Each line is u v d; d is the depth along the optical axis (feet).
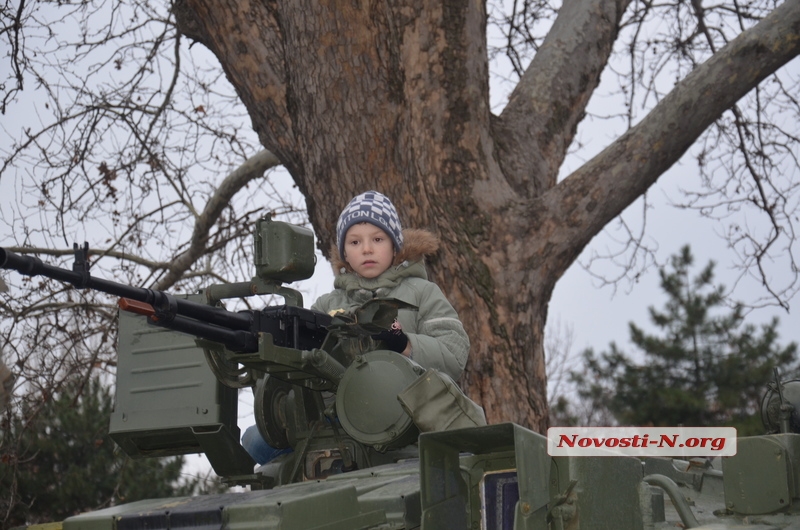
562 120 33.68
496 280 28.76
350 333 14.92
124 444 17.54
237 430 17.04
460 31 28.91
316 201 29.78
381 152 29.12
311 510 10.87
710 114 30.71
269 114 30.35
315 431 15.94
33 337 36.50
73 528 11.67
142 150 37.83
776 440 13.93
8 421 35.50
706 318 74.90
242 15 29.81
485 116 29.66
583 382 76.54
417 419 13.62
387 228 17.61
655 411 72.38
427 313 17.19
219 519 11.02
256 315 14.56
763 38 30.66
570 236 29.58
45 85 35.42
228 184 39.50
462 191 29.01
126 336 17.61
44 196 36.63
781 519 13.35
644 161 30.30
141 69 38.17
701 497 15.78
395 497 11.34
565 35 35.32
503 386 28.58
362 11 28.37
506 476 11.76
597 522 11.17
